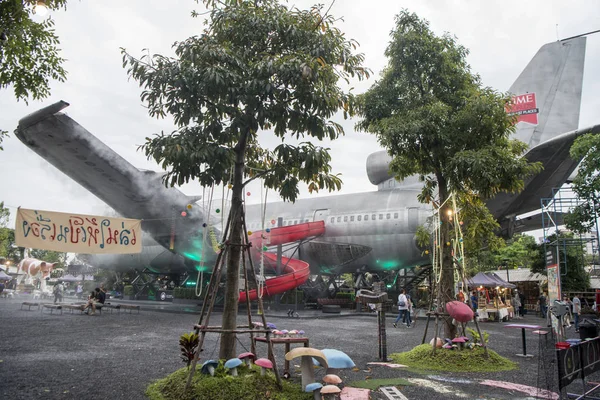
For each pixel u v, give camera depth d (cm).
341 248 3016
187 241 2578
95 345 1013
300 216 3341
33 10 778
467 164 911
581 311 2114
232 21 621
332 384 504
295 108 597
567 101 2959
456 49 1073
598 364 612
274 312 2366
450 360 806
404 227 2878
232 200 613
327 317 2184
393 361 851
